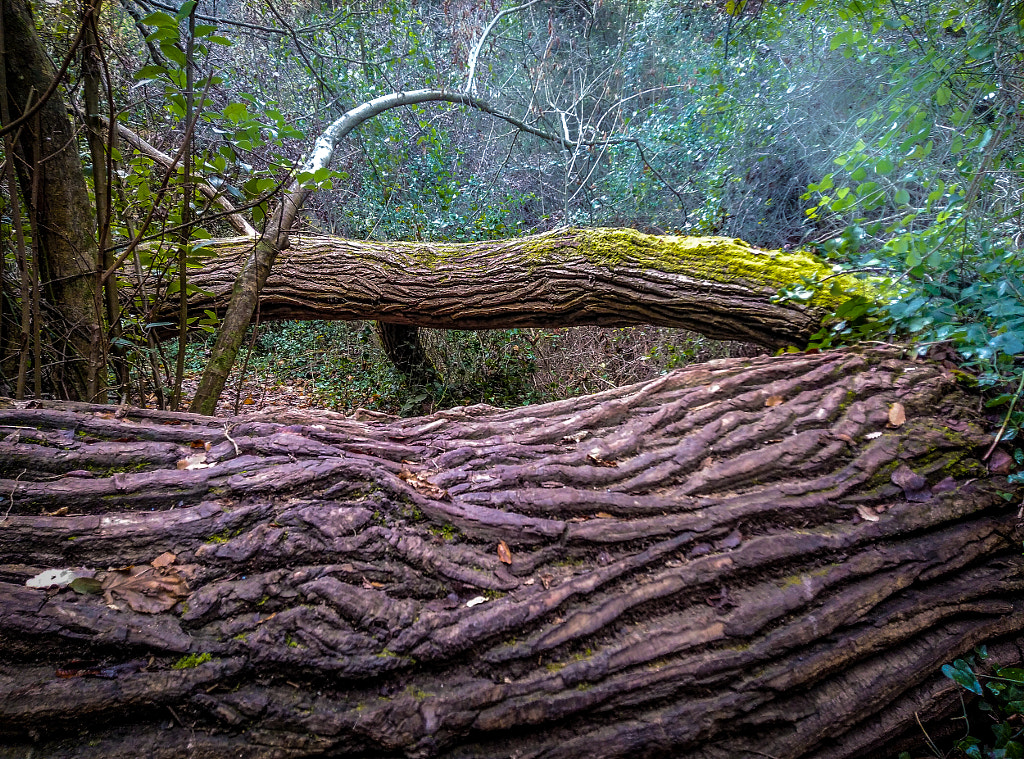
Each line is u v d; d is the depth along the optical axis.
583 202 7.00
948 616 1.53
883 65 3.25
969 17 2.11
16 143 1.55
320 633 1.22
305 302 4.02
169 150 2.73
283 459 1.59
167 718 1.11
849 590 1.49
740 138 4.88
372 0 6.33
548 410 2.15
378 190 6.04
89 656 1.11
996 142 1.83
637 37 7.60
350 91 5.92
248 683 1.16
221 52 5.62
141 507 1.38
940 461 1.78
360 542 1.39
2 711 1.01
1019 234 2.22
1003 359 1.81
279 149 4.77
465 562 1.43
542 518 1.58
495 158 8.06
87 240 2.03
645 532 1.56
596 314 3.52
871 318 2.42
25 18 1.77
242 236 4.04
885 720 1.41
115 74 2.82
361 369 5.71
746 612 1.41
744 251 3.03
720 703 1.30
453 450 1.82
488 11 8.10
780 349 2.89
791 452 1.81
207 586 1.26
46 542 1.24
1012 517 1.69
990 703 1.47
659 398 2.14
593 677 1.28
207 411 2.47
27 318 1.73
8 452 1.40
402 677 1.24
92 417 1.60
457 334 5.24
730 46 4.89
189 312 3.72
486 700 1.22
